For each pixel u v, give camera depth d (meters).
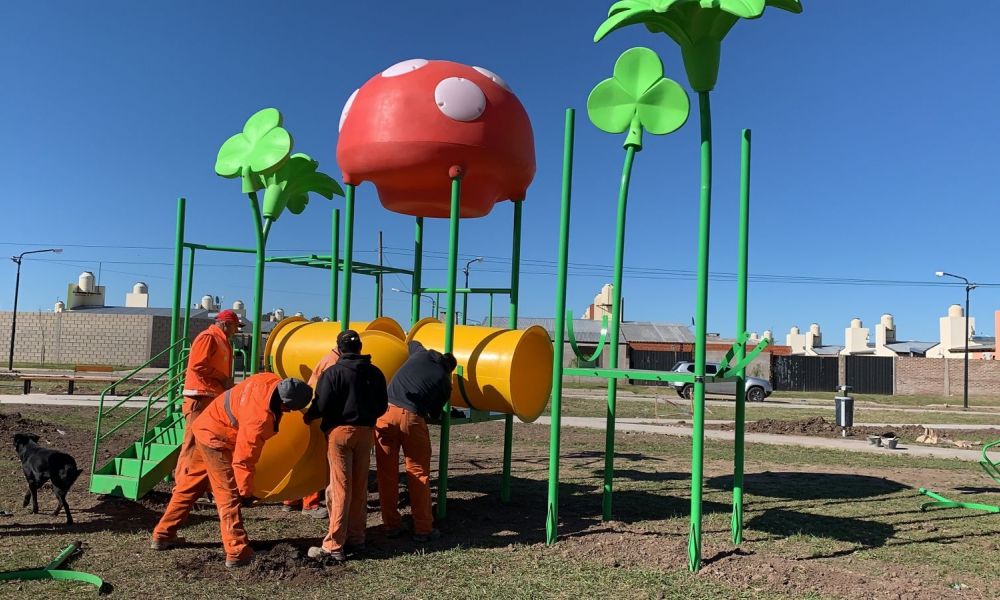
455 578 5.29
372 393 5.78
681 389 31.75
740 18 5.59
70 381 21.86
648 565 5.71
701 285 5.74
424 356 6.54
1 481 8.48
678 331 55.34
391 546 6.18
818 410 26.91
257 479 6.14
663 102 6.39
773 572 5.56
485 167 7.53
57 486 6.65
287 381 5.36
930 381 43.44
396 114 7.41
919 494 9.47
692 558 5.62
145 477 7.00
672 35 5.87
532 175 8.27
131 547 5.93
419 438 6.39
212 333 6.48
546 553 6.01
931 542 6.80
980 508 8.38
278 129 8.73
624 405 25.83
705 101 5.82
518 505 8.09
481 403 7.39
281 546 5.66
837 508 8.41
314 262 9.35
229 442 5.49
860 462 12.70
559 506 8.05
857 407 30.19
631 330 54.47
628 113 6.55
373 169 7.61
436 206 8.03
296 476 6.29
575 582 5.24
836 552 6.34
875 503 8.77
